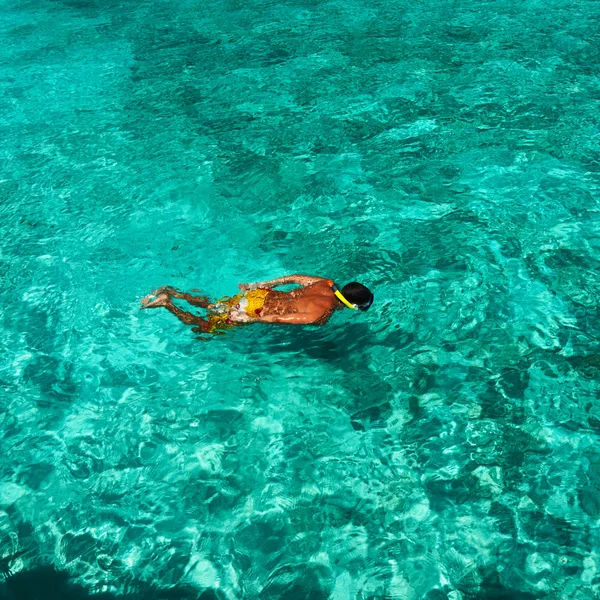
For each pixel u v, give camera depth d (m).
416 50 9.86
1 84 9.96
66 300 5.55
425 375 4.55
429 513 3.66
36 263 6.03
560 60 9.12
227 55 10.34
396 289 5.37
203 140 7.92
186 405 4.47
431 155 7.22
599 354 4.58
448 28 10.55
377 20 11.20
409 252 5.80
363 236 6.07
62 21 12.63
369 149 7.45
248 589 3.37
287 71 9.57
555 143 7.21
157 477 4.00
